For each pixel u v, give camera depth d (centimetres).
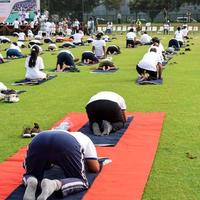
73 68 1736
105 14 7606
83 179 575
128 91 1285
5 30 4462
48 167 589
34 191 533
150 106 1077
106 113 824
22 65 2000
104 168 653
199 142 790
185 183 609
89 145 623
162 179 624
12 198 557
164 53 2084
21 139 832
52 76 1608
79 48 2916
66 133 586
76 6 7019
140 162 680
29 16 4634
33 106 1112
